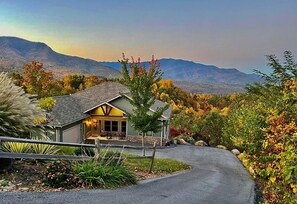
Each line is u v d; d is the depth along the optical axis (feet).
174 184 30.68
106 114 98.73
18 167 23.68
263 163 21.36
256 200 28.04
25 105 26.09
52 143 23.59
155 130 60.59
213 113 117.50
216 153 83.20
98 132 100.17
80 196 20.15
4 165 22.22
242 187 34.24
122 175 26.18
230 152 88.02
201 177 40.29
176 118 129.90
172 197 23.91
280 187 16.22
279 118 18.11
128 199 21.12
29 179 21.66
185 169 49.32
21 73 158.40
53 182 21.44
